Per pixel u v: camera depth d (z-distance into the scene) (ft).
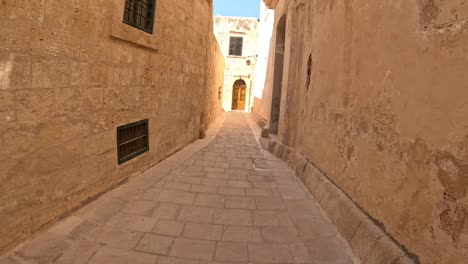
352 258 8.66
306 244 9.48
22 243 8.10
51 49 8.70
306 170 15.84
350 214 9.85
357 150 10.11
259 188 14.76
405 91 7.45
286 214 11.73
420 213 6.61
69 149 9.87
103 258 8.04
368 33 9.69
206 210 11.71
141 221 10.36
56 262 7.66
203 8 26.53
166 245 8.96
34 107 8.24
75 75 9.89
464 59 5.63
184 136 23.41
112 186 12.75
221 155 21.94
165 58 17.79
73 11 9.49
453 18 5.97
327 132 13.39
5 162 7.45
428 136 6.49
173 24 18.56
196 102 26.50
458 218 5.54
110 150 12.48
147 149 16.31
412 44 7.24
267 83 38.65
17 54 7.54
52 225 9.20
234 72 79.82
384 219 8.10
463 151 5.53
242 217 11.27
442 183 5.99
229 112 68.90
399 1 7.88
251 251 8.96
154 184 14.30
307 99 17.29
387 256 7.34
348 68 11.26
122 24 12.33
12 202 7.73
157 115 17.43
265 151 24.63
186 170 17.20
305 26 18.81
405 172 7.27
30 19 7.83
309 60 17.37
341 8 12.28
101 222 10.00
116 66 12.48
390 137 8.04
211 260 8.38
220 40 79.20
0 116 7.21
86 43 10.32
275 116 30.22
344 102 11.51
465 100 5.56
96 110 11.27
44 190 8.85
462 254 5.39
